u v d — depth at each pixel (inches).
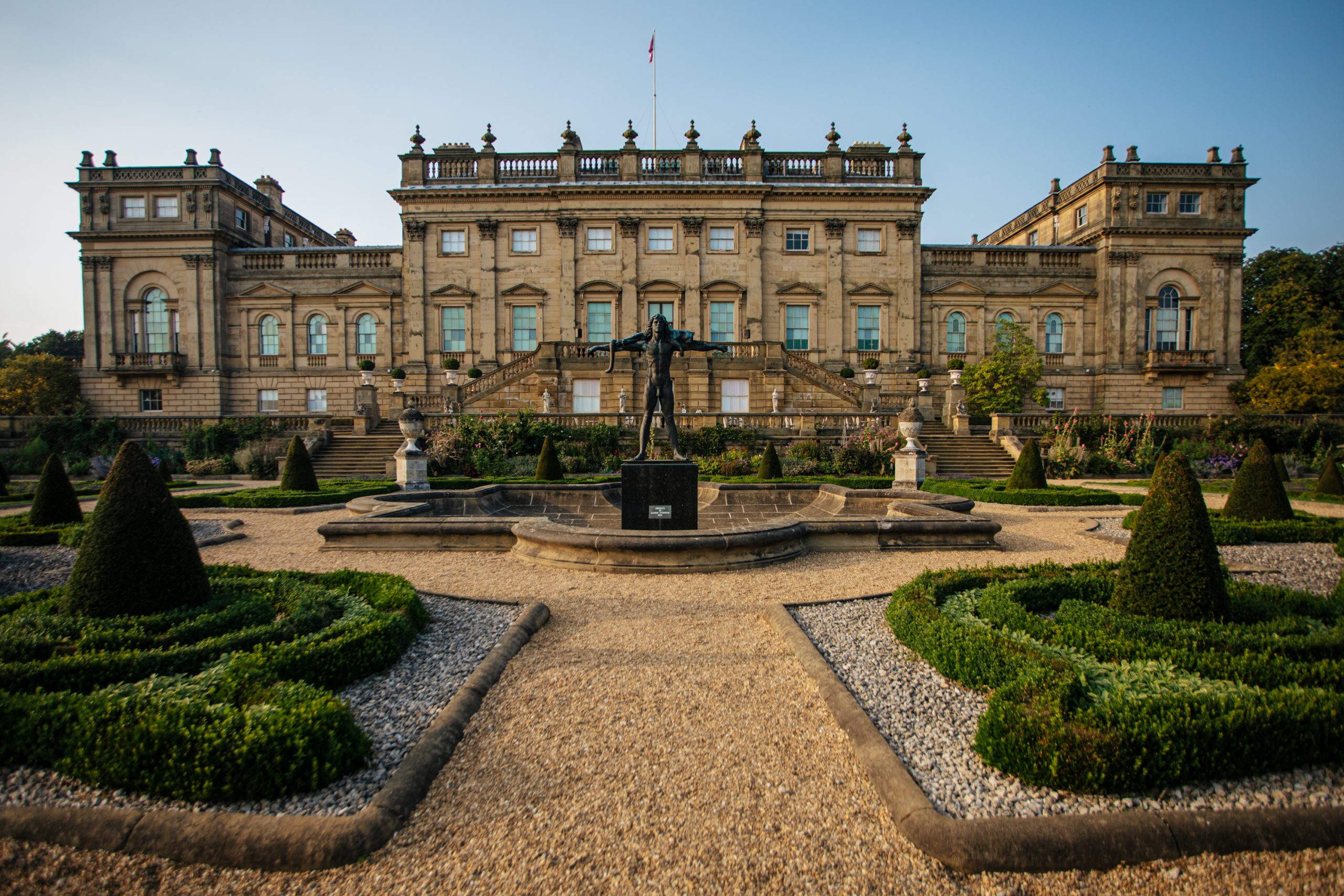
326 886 127.0
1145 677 190.7
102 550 235.6
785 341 1640.0
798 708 200.5
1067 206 1822.1
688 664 236.8
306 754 151.7
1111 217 1654.8
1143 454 1155.9
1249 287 2010.3
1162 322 1670.8
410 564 408.5
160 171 1646.2
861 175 1657.2
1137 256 1654.8
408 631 249.4
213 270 1643.7
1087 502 687.1
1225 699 164.4
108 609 233.5
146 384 1643.7
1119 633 224.4
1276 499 503.2
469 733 186.7
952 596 285.0
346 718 166.6
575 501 663.1
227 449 1275.8
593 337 1621.6
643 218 1610.5
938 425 1291.8
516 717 196.2
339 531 445.7
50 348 2571.4
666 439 1137.4
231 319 1674.5
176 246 1638.8
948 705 197.6
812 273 1641.2
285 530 557.9
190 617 236.5
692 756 173.2
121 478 241.8
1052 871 129.9
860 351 1649.9
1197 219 1657.2
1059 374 1672.0
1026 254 1710.1
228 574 313.0
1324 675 185.3
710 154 1635.1
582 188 1581.0
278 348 1676.9
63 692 172.7
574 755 174.4
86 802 146.6
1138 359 1658.5
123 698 175.8
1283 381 1497.3
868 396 1332.4
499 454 1065.5
